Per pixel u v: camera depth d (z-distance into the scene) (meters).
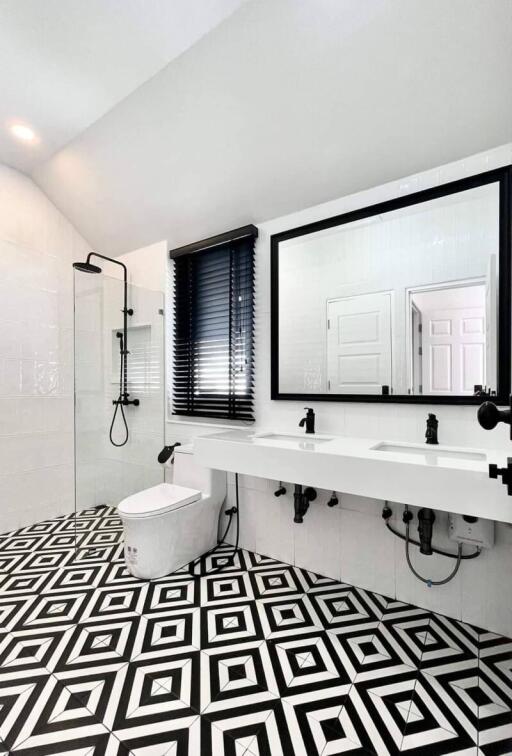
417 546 1.74
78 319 2.53
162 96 1.87
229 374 2.46
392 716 1.20
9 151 2.47
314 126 1.74
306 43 1.45
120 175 2.45
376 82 1.50
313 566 2.07
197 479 2.36
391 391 1.84
